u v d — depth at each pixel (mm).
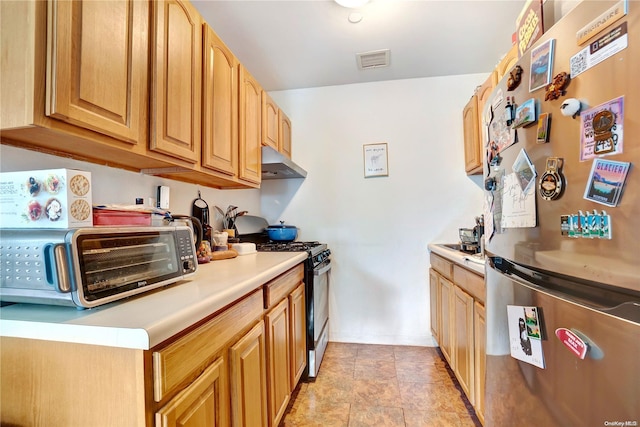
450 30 1975
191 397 773
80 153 1049
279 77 2617
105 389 651
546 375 751
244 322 1105
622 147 549
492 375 1068
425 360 2352
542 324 768
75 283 678
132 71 970
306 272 2062
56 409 678
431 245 2533
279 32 1969
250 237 2541
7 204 758
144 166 1320
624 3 544
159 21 1086
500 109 1034
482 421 1423
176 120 1178
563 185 693
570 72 675
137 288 820
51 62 730
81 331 632
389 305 2695
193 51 1303
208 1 1664
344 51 2209
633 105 528
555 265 720
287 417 1682
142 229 871
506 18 1857
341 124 2793
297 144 2855
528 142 835
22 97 722
